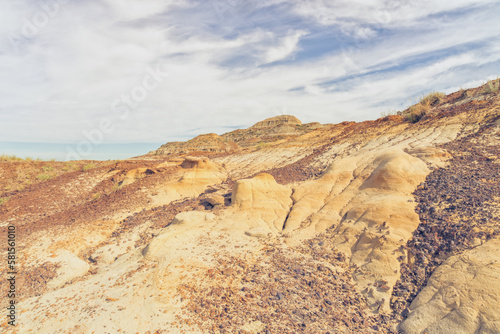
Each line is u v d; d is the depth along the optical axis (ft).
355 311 25.32
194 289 26.55
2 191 64.95
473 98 68.18
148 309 23.97
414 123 71.82
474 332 19.34
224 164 91.45
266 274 29.84
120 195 62.75
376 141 67.97
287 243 37.14
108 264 36.99
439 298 23.02
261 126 294.87
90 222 49.65
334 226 38.68
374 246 31.53
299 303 25.80
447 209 32.40
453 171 40.42
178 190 66.54
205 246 35.22
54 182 71.72
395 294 26.27
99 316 23.63
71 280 33.17
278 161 82.84
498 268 22.12
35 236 44.04
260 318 23.58
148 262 31.86
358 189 44.29
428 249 28.76
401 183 39.58
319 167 65.36
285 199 48.98
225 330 22.00
